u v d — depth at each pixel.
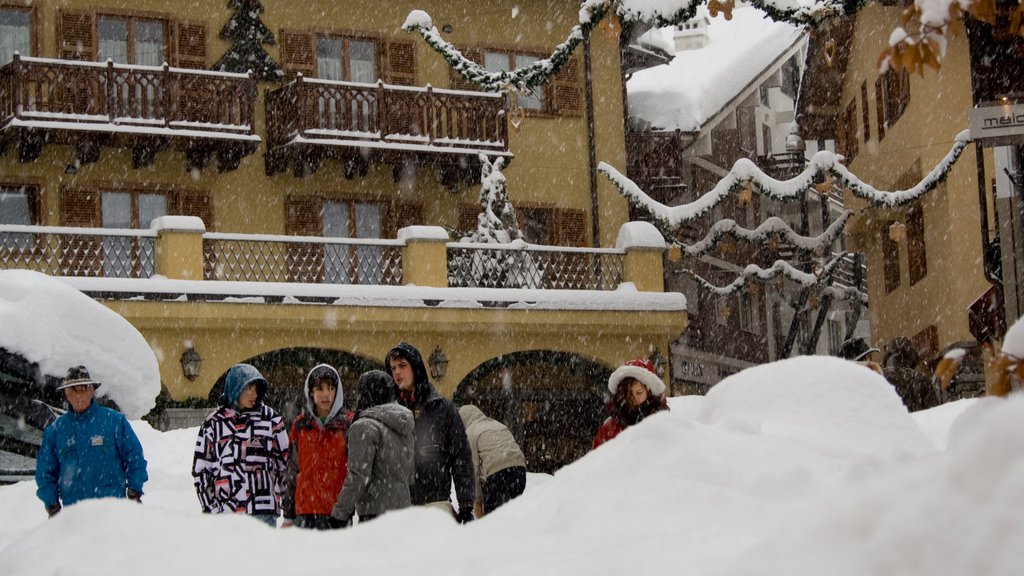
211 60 26.53
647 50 32.06
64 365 15.86
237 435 9.95
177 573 4.03
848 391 6.28
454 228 27.12
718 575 2.71
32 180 24.86
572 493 4.81
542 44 29.39
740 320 37.41
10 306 15.97
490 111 27.62
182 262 23.61
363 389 8.88
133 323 23.08
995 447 2.40
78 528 4.69
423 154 27.02
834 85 32.12
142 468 10.16
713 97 33.75
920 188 24.19
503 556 3.96
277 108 26.56
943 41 5.43
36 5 25.31
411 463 8.77
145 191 25.64
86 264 23.55
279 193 26.75
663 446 5.02
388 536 4.47
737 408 6.32
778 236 30.48
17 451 17.38
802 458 5.07
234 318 23.70
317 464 9.34
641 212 29.72
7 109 24.25
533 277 26.25
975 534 2.31
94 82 24.61
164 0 26.23
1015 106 11.78
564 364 27.20
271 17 27.08
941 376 4.75
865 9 28.69
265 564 4.13
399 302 24.86
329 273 25.11
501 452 9.98
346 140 26.23
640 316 26.53
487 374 26.83
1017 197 14.96
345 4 27.72
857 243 32.09
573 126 29.50
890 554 2.38
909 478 2.58
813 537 2.59
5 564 4.58
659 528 4.26
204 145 25.42
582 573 3.49
